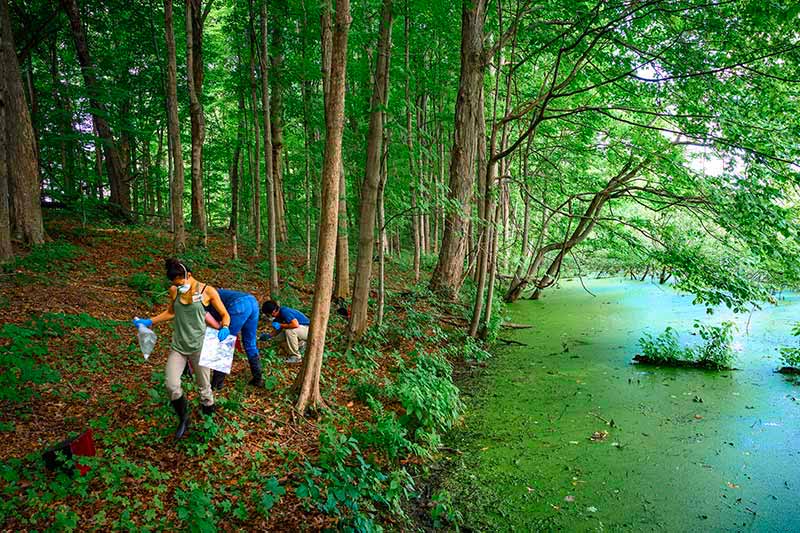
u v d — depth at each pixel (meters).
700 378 8.16
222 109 18.22
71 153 14.70
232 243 12.53
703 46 9.15
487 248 10.31
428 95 14.86
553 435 5.95
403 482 4.48
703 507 4.36
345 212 11.05
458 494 4.58
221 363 4.41
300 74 10.32
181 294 4.26
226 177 26.16
